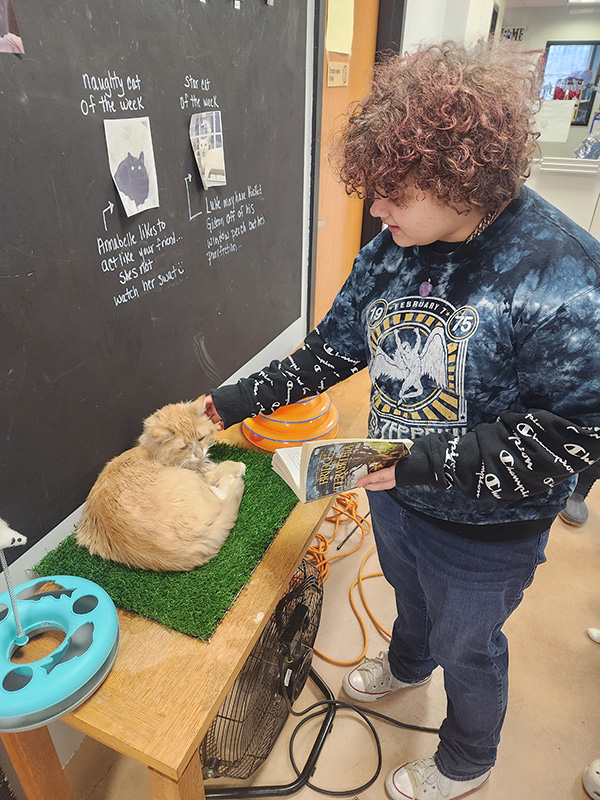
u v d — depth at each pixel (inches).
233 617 35.5
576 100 96.8
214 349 57.7
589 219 104.9
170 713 29.1
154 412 48.2
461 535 35.3
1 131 29.0
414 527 38.2
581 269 27.4
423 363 32.5
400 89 26.5
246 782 50.6
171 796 29.3
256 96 54.6
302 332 85.0
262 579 38.6
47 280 34.3
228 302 58.5
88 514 40.2
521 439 28.7
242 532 42.3
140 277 42.9
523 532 34.3
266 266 66.0
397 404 34.9
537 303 28.0
